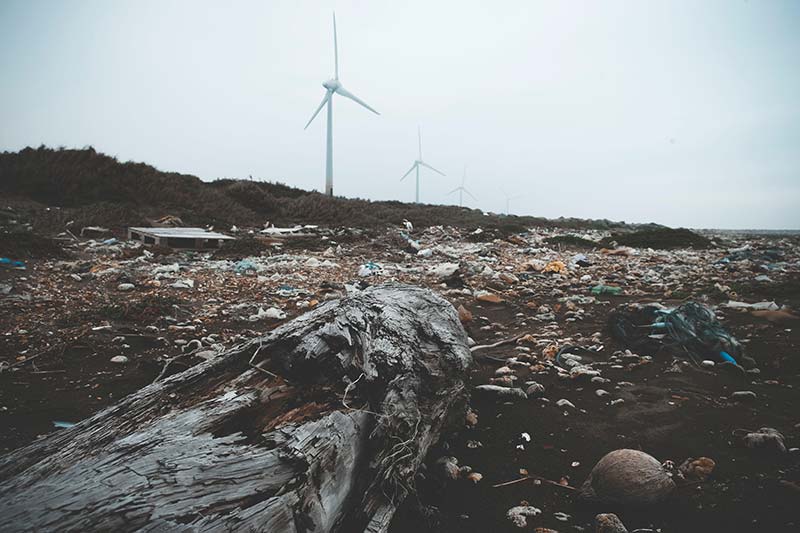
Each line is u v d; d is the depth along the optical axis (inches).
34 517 54.1
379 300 138.9
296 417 89.3
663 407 153.6
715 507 102.3
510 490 113.0
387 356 115.5
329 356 104.1
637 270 457.4
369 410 100.6
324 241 597.9
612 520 96.1
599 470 108.5
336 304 126.3
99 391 163.2
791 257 580.1
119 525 55.7
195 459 68.6
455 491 113.0
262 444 77.1
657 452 127.0
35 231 498.0
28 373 176.4
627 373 184.9
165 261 406.6
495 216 1328.7
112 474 62.6
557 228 1132.5
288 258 463.8
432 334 136.8
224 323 247.9
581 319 267.4
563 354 205.2
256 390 91.0
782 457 120.6
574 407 155.9
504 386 173.6
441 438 134.4
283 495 70.2
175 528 57.7
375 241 629.0
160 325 237.6
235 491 66.9
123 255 421.4
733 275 418.6
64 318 232.7
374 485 93.9
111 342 209.0
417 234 804.6
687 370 184.7
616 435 137.2
